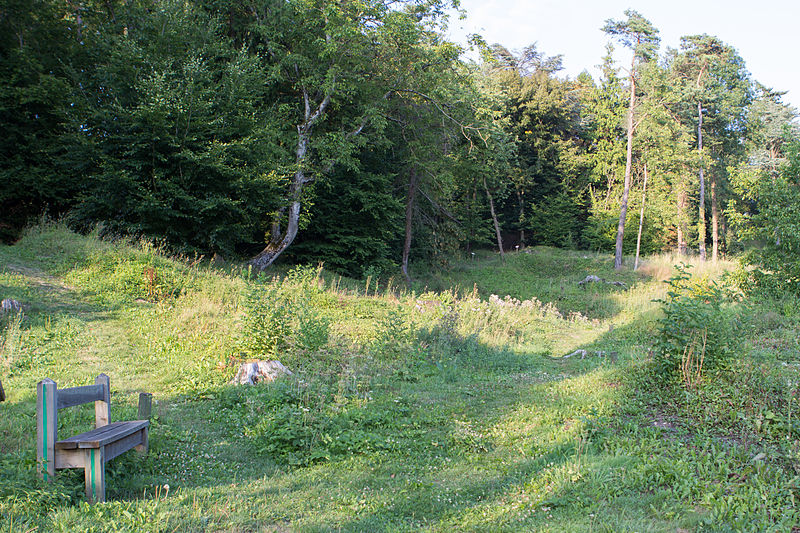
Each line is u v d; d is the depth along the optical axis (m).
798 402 6.56
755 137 44.47
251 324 10.37
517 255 43.53
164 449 5.90
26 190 18.66
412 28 22.31
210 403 7.89
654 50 37.59
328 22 21.53
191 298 13.62
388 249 29.17
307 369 9.27
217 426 6.97
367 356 10.84
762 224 16.61
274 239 22.70
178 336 10.91
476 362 11.64
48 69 19.91
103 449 4.57
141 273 14.16
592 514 4.32
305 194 22.83
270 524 4.34
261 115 21.64
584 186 50.28
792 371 7.73
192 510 4.40
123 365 9.36
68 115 17.77
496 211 51.66
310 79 22.11
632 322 16.67
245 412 7.48
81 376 8.52
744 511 4.21
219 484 5.17
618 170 43.53
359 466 5.73
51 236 15.91
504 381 10.02
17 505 4.04
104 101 18.69
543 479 5.09
